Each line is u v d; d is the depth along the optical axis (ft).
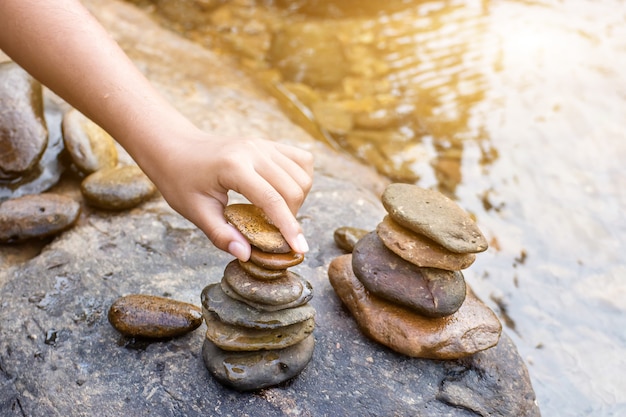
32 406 1.98
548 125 3.36
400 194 2.13
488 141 3.28
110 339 2.11
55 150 2.71
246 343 1.95
